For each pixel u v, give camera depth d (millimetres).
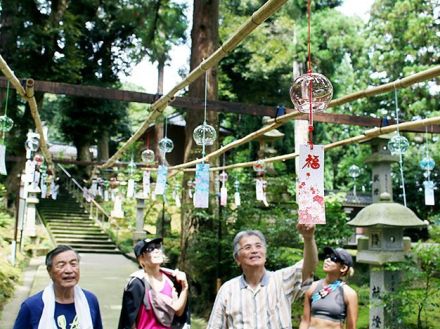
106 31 17844
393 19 13422
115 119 20000
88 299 2432
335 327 3352
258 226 7340
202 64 3383
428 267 5418
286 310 2314
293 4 16750
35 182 7492
